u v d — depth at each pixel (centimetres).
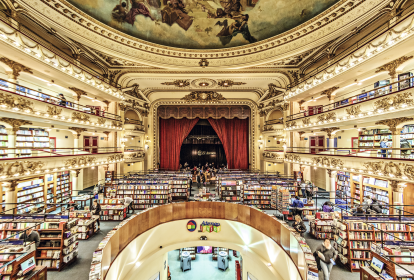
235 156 2145
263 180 1255
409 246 487
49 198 1104
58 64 925
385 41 710
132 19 1157
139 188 1147
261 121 1928
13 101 725
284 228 582
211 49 1324
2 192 852
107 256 466
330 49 1086
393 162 717
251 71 1407
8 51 740
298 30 1068
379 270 459
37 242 567
